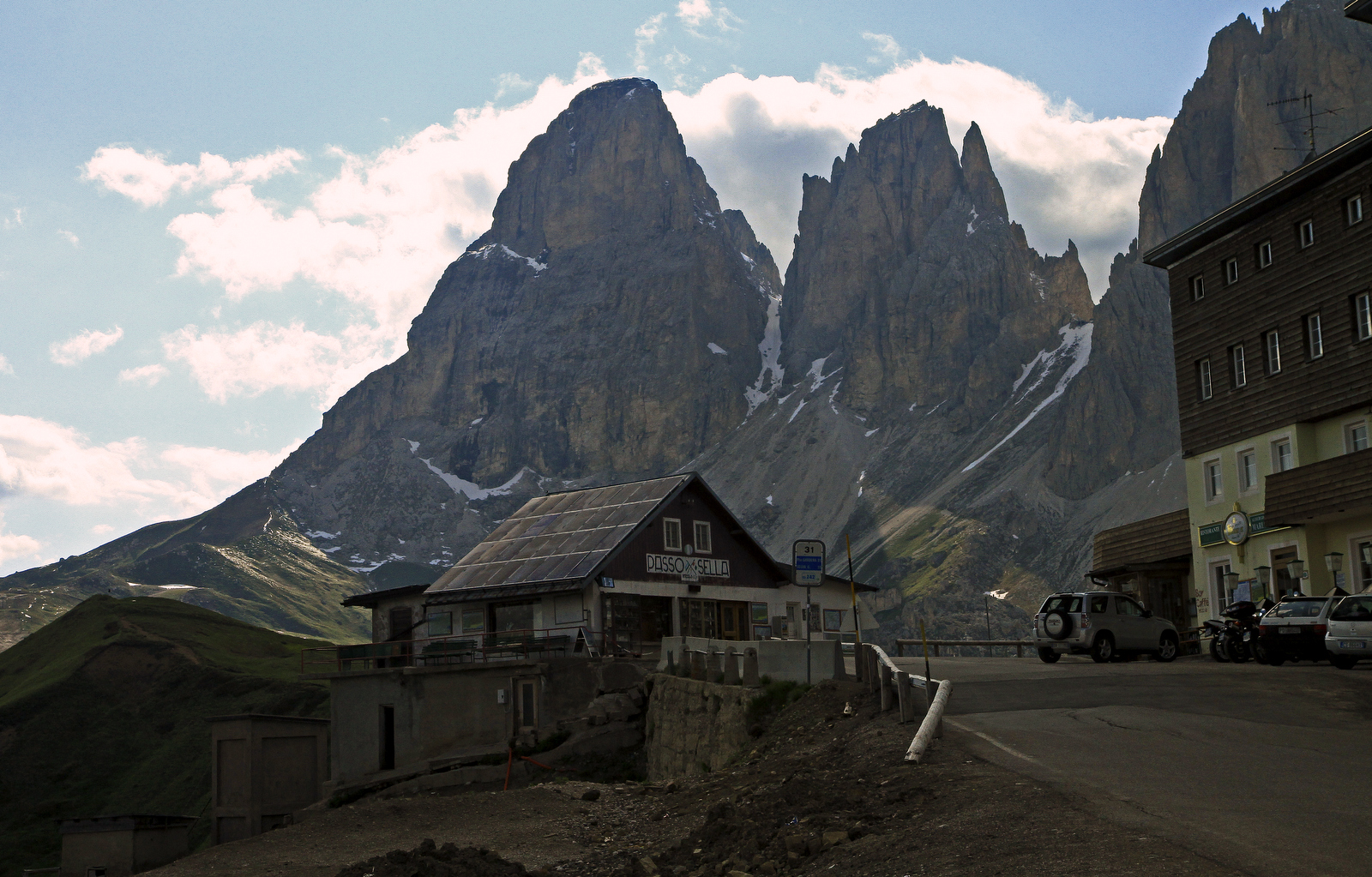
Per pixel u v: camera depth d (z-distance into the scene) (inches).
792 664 1112.2
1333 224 1678.2
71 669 4584.2
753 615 2456.9
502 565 2268.7
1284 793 499.8
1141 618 1552.7
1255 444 1820.9
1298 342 1737.2
